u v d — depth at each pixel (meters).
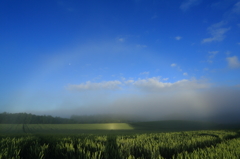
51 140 10.18
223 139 12.20
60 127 89.88
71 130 75.19
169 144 8.15
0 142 8.21
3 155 5.45
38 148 6.57
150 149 6.68
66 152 6.21
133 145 7.67
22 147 7.36
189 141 9.30
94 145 7.62
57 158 6.08
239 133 20.61
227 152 5.88
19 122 113.69
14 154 6.00
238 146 7.58
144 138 11.98
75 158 5.45
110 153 6.15
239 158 5.27
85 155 5.56
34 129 79.56
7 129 78.62
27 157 6.25
